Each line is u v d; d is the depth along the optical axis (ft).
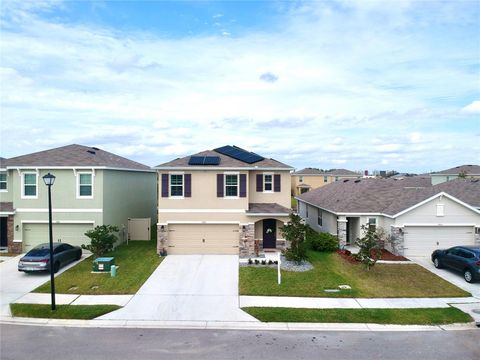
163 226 75.92
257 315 45.09
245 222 76.02
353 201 84.33
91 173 78.02
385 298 51.55
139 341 38.22
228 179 76.69
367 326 42.37
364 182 95.09
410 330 41.32
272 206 79.41
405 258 72.69
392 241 75.72
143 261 70.95
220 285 56.90
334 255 74.79
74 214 78.07
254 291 54.03
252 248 75.10
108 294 52.95
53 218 78.02
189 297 51.70
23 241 78.43
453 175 171.53
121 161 94.84
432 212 74.13
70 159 79.97
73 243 78.64
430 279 60.08
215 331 40.86
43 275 61.98
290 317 44.52
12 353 35.42
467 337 39.50
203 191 76.38
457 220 74.08
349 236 86.79
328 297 51.80
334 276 61.05
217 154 86.38
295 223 68.64
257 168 77.97
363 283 57.93
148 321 43.57
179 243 77.00
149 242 89.45
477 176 171.73
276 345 37.35
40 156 81.46
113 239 74.59
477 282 58.23
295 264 66.59
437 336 39.70
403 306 48.44
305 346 37.14
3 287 55.83
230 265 68.18
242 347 36.88
